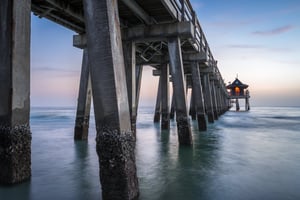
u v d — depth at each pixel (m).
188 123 10.91
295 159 9.20
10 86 5.17
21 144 5.44
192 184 6.25
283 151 10.77
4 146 5.23
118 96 4.51
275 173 7.33
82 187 6.01
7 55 5.18
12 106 5.17
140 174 7.08
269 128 21.45
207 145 12.05
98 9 4.56
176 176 6.91
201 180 6.58
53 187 5.97
